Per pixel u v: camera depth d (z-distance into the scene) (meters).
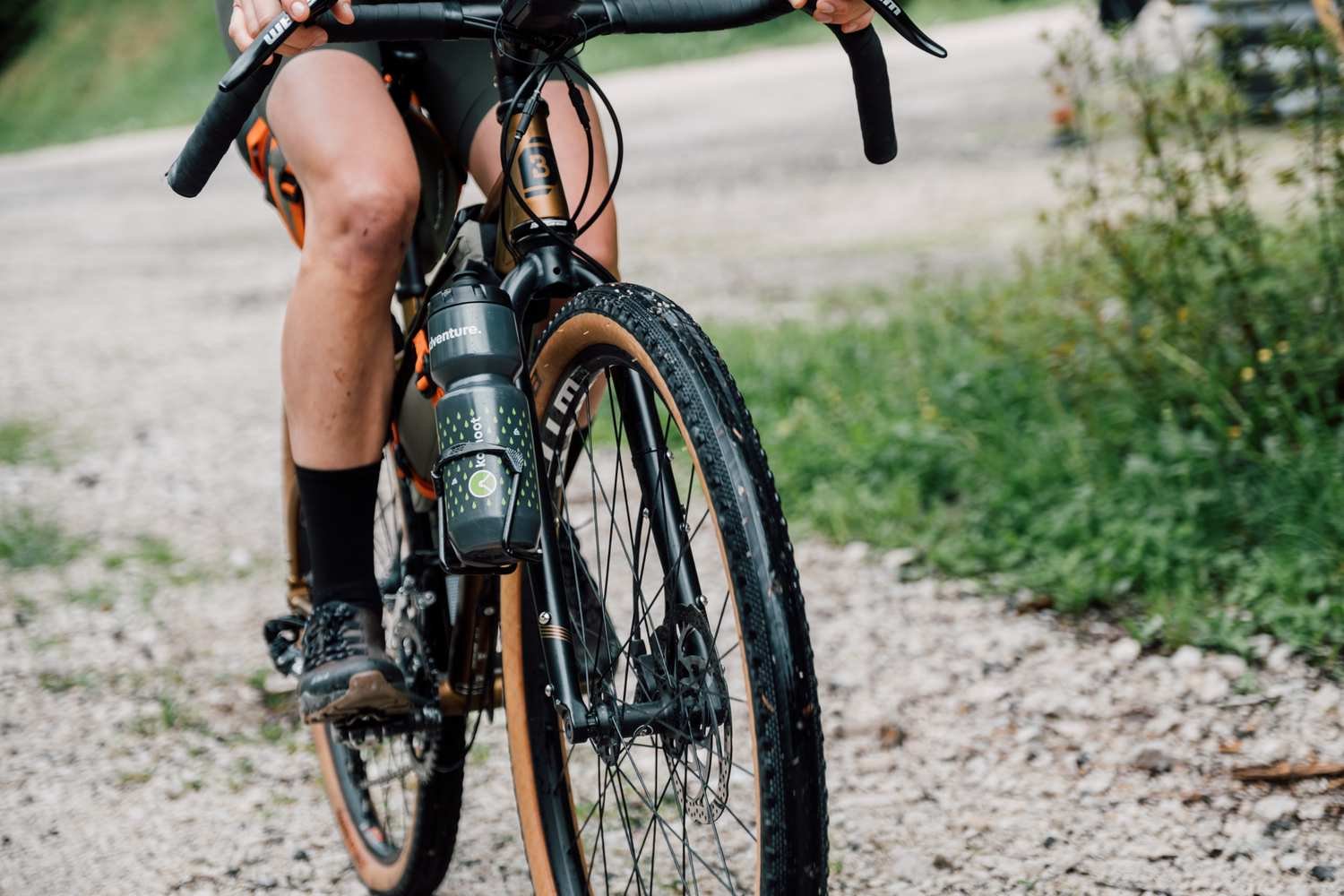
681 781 1.90
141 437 6.36
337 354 2.16
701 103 16.58
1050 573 3.90
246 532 5.07
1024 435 4.70
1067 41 4.91
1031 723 3.22
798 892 1.54
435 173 2.40
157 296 9.98
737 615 1.58
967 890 2.59
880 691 3.44
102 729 3.52
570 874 2.16
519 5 1.85
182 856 2.91
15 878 2.82
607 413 5.47
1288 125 4.26
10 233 14.02
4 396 7.24
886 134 2.16
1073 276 5.22
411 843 2.53
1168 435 4.17
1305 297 4.37
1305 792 2.83
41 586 4.56
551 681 1.94
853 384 5.43
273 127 2.23
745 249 8.77
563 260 2.00
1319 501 3.75
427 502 2.42
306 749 3.41
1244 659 3.38
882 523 4.42
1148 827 2.75
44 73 29.78
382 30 1.82
